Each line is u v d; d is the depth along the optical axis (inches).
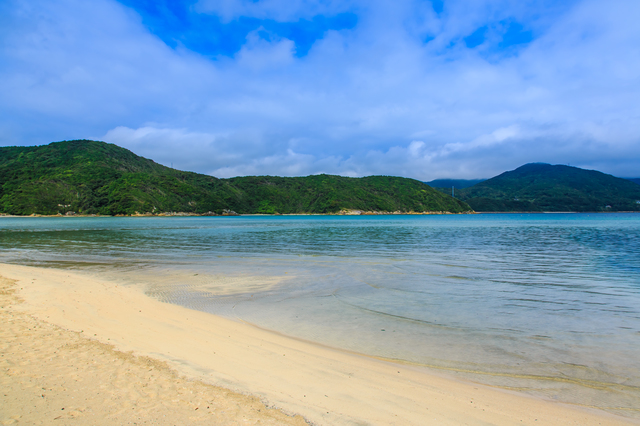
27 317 340.2
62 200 5536.4
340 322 364.5
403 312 402.3
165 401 182.4
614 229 2135.8
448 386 223.0
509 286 545.0
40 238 1478.8
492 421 180.4
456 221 3831.2
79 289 490.0
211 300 455.2
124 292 485.1
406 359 269.9
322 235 1690.5
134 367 227.8
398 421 175.0
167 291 504.4
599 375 244.2
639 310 410.9
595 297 477.7
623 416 191.0
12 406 168.4
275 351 275.6
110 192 6127.0
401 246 1162.0
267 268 711.1
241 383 211.9
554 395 214.5
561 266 741.3
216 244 1230.3
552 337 321.4
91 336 290.4
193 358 251.1
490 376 241.3
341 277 617.0
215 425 160.1
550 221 3676.2
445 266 739.4
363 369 245.8
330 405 189.2
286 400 192.2
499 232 1905.8
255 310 408.8
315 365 249.4
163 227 2492.6
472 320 372.5
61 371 215.3
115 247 1123.3
